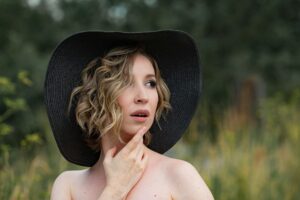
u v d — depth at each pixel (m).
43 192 5.00
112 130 2.70
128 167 2.62
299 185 7.16
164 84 2.77
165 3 25.38
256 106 10.48
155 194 2.57
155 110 2.73
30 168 5.44
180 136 2.88
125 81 2.64
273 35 25.09
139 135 2.64
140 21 24.47
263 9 25.42
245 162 6.71
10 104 5.39
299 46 25.22
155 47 2.78
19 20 21.83
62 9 23.97
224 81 23.66
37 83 15.61
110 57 2.70
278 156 7.73
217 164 6.84
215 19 25.27
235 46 25.02
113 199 2.60
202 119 8.51
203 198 2.54
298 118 9.09
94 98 2.71
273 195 6.64
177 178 2.58
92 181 2.76
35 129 10.57
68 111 2.82
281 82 23.52
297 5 26.31
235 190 6.40
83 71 2.78
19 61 16.38
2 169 5.27
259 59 24.00
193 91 2.85
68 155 2.91
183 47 2.80
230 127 8.12
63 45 2.78
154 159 2.67
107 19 24.58
